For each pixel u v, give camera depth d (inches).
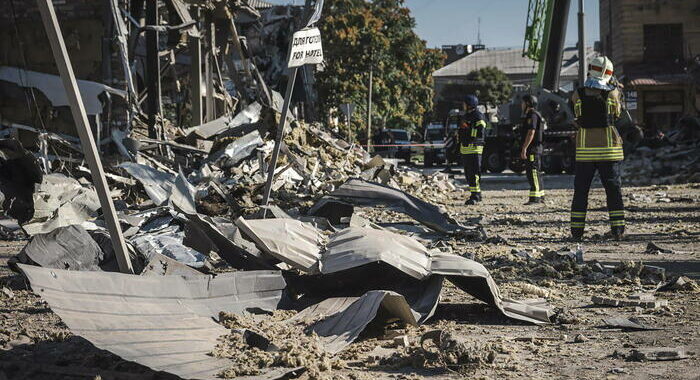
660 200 701.3
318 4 345.4
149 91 741.9
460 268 234.4
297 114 1371.8
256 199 548.7
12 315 239.6
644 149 1315.2
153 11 751.7
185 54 1079.6
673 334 208.7
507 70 4429.1
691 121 1408.7
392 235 248.2
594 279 297.6
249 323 205.5
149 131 736.3
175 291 200.2
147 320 178.4
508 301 242.2
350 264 231.9
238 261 262.2
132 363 172.2
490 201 754.2
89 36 783.7
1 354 184.2
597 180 1132.5
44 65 793.6
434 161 1849.2
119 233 205.2
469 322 230.1
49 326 223.0
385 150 1943.9
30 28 792.9
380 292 205.5
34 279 160.9
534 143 704.4
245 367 163.9
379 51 1998.0
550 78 1376.7
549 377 169.3
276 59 1360.7
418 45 2156.7
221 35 1004.6
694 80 1856.5
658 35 2012.8
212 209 481.7
